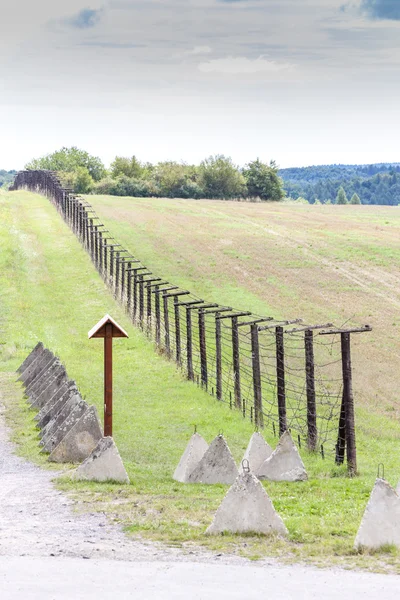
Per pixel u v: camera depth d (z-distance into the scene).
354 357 51.81
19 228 97.69
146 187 187.62
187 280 73.81
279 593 13.28
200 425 34.41
